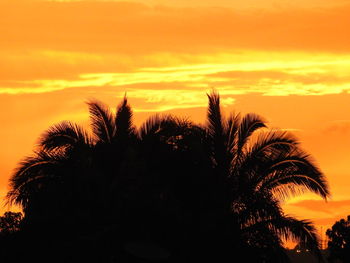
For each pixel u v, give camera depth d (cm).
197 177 6500
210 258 6338
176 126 6656
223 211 6512
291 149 6669
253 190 6600
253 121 6844
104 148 6556
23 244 6278
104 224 6128
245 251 6456
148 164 6456
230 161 6725
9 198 6297
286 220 6425
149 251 5956
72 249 6103
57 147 6381
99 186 6150
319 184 6556
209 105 6881
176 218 6159
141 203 6109
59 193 6184
